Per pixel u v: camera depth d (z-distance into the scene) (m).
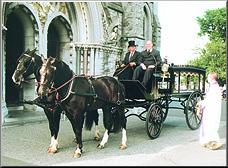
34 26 13.05
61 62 7.52
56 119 7.77
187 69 11.16
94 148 8.26
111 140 9.28
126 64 10.05
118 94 8.64
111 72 16.50
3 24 11.04
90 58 15.16
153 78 9.74
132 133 10.39
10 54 13.73
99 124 12.06
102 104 8.28
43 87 7.09
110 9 16.91
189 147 8.44
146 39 21.84
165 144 8.80
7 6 11.65
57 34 15.12
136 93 9.74
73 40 15.04
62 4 14.41
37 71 7.47
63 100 7.41
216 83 8.52
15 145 8.34
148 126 9.21
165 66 9.78
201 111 8.72
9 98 13.85
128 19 18.12
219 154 7.70
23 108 13.77
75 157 7.30
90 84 7.89
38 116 12.28
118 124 8.59
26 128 10.70
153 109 9.38
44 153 7.63
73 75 7.70
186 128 11.55
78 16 15.03
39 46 13.19
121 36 18.12
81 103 7.54
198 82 12.02
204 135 8.45
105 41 16.28
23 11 12.70
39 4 13.13
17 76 7.28
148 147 8.41
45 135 9.69
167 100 10.79
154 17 23.42
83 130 10.71
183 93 11.27
